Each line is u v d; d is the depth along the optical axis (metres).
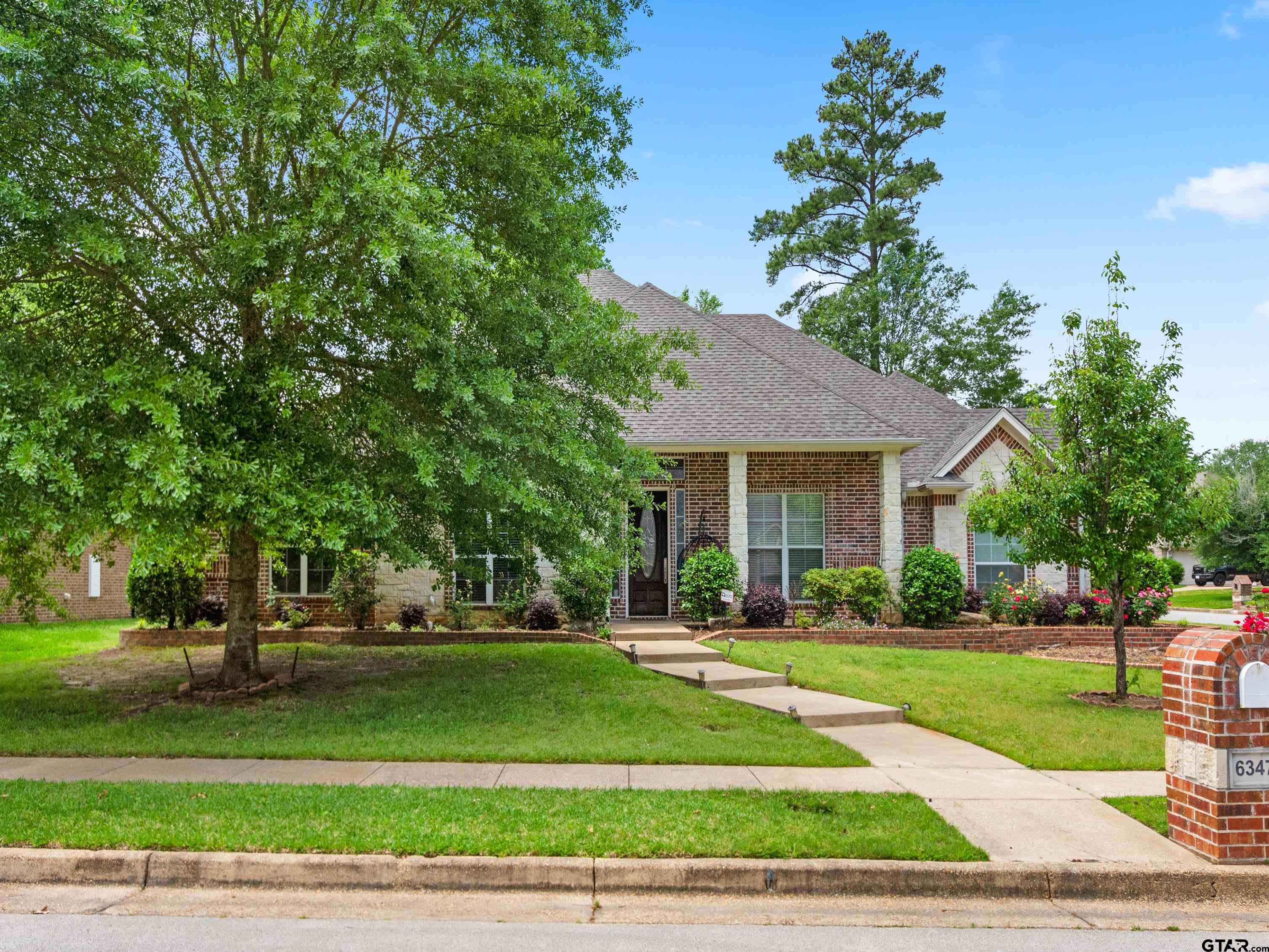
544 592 17.14
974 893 5.60
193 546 11.45
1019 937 4.98
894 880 5.60
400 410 10.16
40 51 8.16
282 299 8.09
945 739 9.38
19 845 5.85
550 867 5.60
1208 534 11.24
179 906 5.31
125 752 8.48
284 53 10.05
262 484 8.30
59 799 6.73
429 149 10.48
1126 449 11.02
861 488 18.34
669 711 10.16
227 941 4.81
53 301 9.72
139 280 9.13
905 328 40.47
